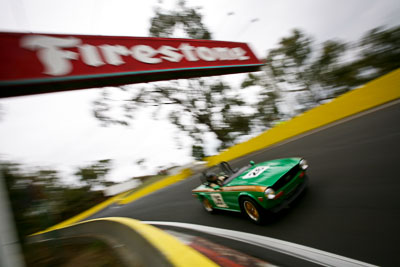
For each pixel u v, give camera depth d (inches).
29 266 325.1
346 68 1010.7
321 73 1059.3
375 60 951.6
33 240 538.9
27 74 142.5
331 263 98.8
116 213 593.6
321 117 407.8
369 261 91.0
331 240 113.1
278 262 114.5
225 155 677.9
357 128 273.9
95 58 169.6
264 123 1105.4
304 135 400.8
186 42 234.4
